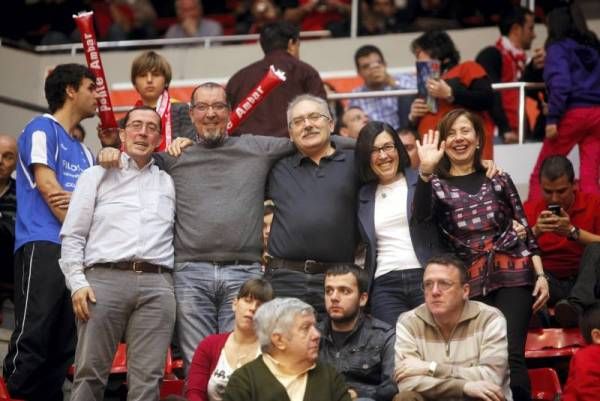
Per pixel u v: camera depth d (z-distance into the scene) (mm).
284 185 11078
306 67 13250
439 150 10758
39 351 10883
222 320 10805
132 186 10734
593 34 14398
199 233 10852
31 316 10891
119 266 10523
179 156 11062
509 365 10562
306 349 9453
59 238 11031
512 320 10680
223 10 20391
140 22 20188
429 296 10062
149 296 10555
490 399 9750
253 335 10227
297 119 11047
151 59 13023
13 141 13266
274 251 11016
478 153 11117
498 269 10836
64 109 11375
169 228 10828
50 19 20531
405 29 19500
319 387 9453
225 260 10844
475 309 10148
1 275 13562
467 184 11031
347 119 15812
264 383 9414
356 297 10414
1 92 18781
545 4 14562
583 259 11875
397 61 19359
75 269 10469
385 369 10297
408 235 10977
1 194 13344
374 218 11016
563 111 14211
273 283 10938
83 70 11398
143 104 13078
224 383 10125
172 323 10648
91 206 10594
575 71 14266
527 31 16578
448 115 11164
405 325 10219
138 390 10484
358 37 19578
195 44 19906
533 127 16969
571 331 11797
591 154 14258
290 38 13477
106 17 20562
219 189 10961
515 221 11000
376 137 11031
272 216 11430
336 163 11141
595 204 12531
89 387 10414
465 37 19172
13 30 20562
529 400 10641
